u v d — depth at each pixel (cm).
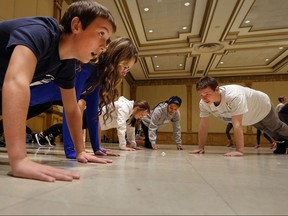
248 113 214
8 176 57
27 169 55
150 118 326
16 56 61
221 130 831
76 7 73
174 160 125
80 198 39
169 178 62
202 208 35
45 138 296
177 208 35
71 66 90
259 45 596
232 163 116
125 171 74
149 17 487
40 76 84
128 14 466
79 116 102
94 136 147
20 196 39
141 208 34
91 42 74
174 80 884
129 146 290
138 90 899
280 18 490
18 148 57
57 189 45
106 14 74
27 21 70
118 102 229
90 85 133
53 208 33
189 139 845
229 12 452
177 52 635
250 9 457
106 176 62
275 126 232
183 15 480
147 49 618
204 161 123
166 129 849
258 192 48
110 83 133
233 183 58
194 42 572
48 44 70
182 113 862
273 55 672
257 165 108
